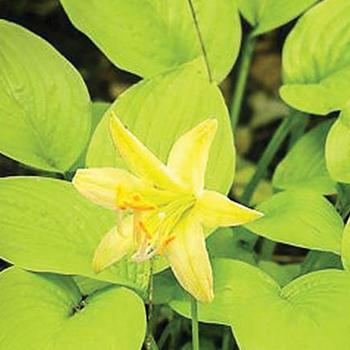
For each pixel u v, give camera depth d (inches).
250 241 36.6
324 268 35.9
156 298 33.3
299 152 37.7
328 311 30.6
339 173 34.1
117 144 29.3
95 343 30.2
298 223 33.1
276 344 29.9
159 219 29.3
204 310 31.4
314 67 37.8
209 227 29.5
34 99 35.4
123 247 30.1
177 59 37.8
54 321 31.2
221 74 37.7
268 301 31.2
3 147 34.4
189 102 33.9
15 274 32.0
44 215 32.8
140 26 37.6
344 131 34.3
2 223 32.3
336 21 37.8
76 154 35.4
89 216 33.0
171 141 33.8
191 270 29.1
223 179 32.9
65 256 32.0
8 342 30.5
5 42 35.6
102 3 37.4
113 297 31.5
